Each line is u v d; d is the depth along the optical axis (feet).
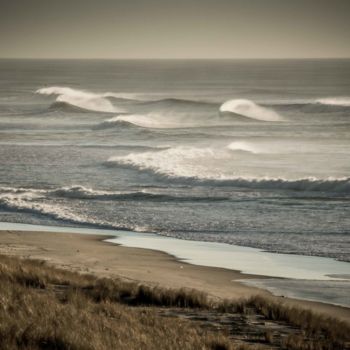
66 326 91.15
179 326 104.22
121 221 244.01
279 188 297.53
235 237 218.18
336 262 186.19
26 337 82.94
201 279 164.35
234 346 93.91
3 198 280.72
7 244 204.95
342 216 245.04
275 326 114.73
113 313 110.32
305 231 224.33
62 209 264.11
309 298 149.07
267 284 161.17
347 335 111.04
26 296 111.75
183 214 253.65
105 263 180.55
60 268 168.66
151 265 179.22
